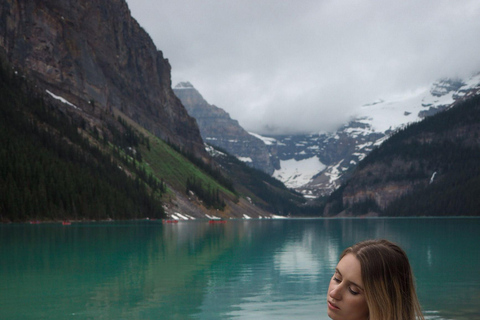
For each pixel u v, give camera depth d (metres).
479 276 26.55
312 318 16.53
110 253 38.75
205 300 19.55
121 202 153.12
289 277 26.12
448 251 42.50
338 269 2.49
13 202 111.50
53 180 126.94
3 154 117.75
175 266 30.64
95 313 17.23
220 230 91.69
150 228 92.94
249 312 17.55
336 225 140.25
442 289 22.31
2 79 181.50
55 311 17.56
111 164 183.50
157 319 16.39
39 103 185.12
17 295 20.50
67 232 70.88
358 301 2.37
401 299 2.33
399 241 57.09
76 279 24.97
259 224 149.88
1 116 151.38
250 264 32.12
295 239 62.66
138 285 23.25
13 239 54.56
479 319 16.30
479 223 141.50
